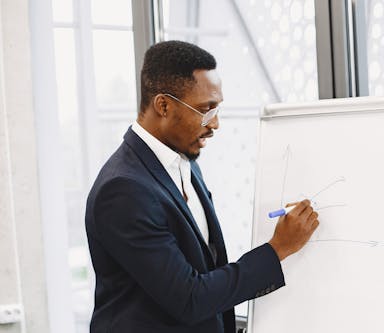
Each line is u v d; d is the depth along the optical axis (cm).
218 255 158
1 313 224
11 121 230
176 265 136
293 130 155
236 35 223
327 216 145
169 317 145
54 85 247
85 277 264
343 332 139
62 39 258
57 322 246
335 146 148
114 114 271
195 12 237
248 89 221
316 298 144
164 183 146
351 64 177
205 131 147
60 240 248
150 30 223
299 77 200
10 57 229
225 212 233
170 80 144
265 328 150
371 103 145
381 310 134
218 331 152
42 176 244
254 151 222
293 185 152
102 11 266
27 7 231
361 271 138
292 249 143
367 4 178
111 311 148
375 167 141
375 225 138
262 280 140
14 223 229
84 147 263
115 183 138
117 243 137
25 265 233
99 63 268
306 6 195
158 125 149
